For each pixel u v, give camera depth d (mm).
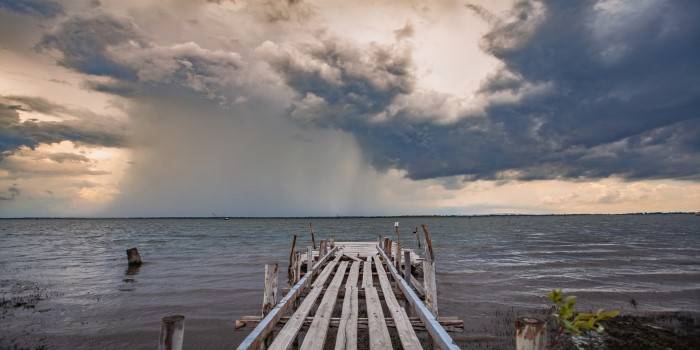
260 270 25047
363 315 10547
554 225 126625
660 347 10633
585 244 46719
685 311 14672
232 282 20750
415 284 10844
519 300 16578
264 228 107688
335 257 16172
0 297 17406
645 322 12953
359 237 64000
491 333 12102
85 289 19078
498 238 59562
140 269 25844
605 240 54375
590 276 22766
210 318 13812
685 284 20281
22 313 14609
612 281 21172
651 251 37562
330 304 7738
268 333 5797
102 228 114500
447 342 4734
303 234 73500
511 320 13492
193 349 10945
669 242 49938
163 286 19703
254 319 7020
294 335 5719
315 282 10281
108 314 14430
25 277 22828
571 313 2424
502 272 24203
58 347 11094
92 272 24641
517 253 36000
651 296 17406
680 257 32344
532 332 3092
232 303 16047
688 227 102875
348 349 5332
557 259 31125
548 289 18906
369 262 14375
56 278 22391
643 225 120562
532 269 25547
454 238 59719
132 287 19516
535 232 79438
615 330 11992
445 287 19359
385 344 5434
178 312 14664
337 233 78250
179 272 24375
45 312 14734
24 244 49656
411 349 5160
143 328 12742
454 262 29312
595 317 2352
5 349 10961
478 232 79812
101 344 11344
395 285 11547
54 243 51250
